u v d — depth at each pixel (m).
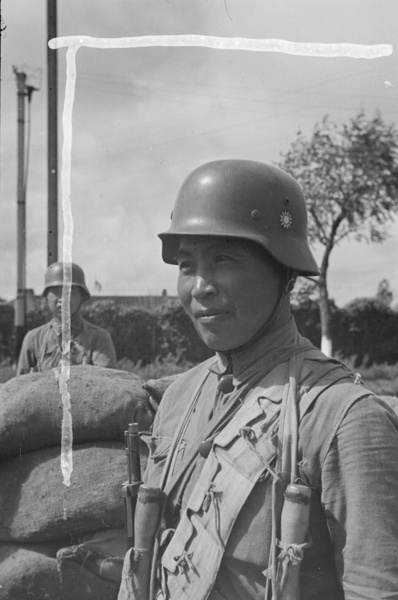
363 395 1.13
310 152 13.05
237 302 1.22
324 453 1.12
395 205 13.42
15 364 10.46
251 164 1.28
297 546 1.08
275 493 1.12
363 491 1.08
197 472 1.24
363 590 1.07
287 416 1.15
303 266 1.25
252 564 1.14
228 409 1.24
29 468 2.15
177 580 1.17
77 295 4.40
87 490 2.08
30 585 1.97
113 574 1.97
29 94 6.14
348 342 14.38
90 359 4.33
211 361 1.40
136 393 2.25
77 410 2.17
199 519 1.18
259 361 1.25
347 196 13.33
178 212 1.28
